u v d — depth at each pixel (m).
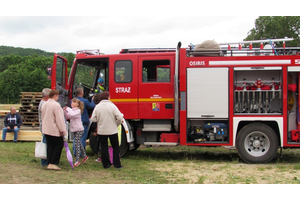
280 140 7.64
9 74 58.09
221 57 7.74
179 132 8.31
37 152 6.69
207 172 6.79
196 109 7.82
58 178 5.93
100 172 6.58
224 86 7.74
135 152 9.70
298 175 6.47
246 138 7.73
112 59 8.31
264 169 7.06
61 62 8.70
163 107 8.09
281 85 7.62
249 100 7.81
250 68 7.65
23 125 15.22
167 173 6.64
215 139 8.00
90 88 8.91
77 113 7.11
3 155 8.14
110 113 6.86
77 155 7.11
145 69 8.20
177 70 7.86
